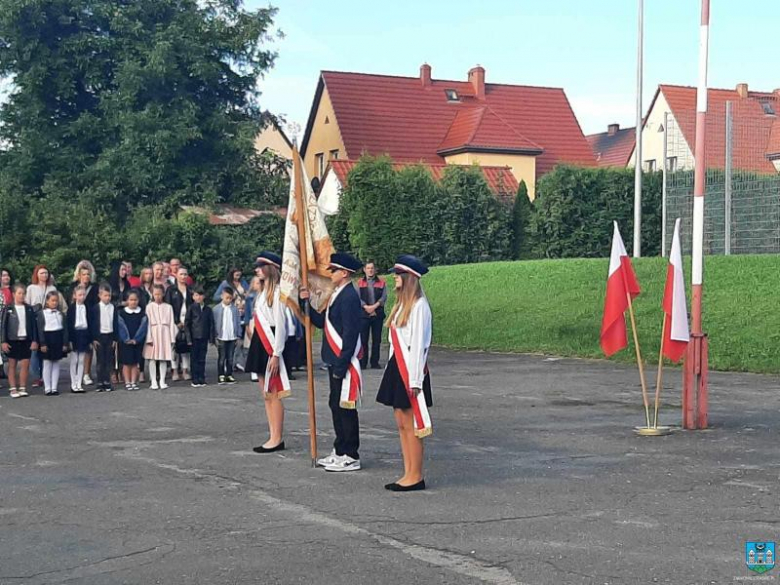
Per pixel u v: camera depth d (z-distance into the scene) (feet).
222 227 127.95
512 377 59.47
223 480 30.60
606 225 121.80
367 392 52.34
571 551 22.70
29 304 53.16
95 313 54.13
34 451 35.94
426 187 119.44
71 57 134.62
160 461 33.83
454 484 29.84
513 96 192.75
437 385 55.62
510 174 146.00
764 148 98.02
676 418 43.09
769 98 200.44
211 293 119.96
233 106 142.72
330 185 144.25
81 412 46.14
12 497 28.45
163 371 55.57
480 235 120.57
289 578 20.90
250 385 57.11
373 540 23.67
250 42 139.64
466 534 24.16
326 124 183.01
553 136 187.52
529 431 39.81
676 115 131.54
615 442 37.19
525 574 21.06
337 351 31.78
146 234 116.26
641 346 69.92
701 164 41.06
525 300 88.79
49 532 24.66
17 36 132.77
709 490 28.91
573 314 81.97
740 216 92.17
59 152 134.10
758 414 43.98
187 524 25.29
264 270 35.70
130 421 43.21
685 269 85.56
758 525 24.97
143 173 128.77
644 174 123.44
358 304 31.83
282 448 35.83
